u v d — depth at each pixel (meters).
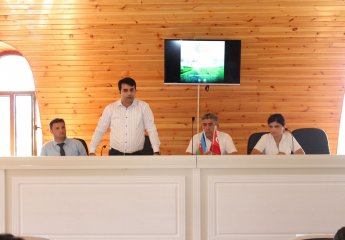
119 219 4.01
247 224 4.00
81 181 4.01
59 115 7.14
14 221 4.02
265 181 3.99
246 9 6.37
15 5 6.36
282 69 6.79
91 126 7.21
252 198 4.00
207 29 6.59
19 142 7.89
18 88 7.88
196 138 5.29
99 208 4.01
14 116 7.89
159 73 6.83
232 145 5.22
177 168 4.00
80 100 7.02
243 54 6.70
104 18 6.45
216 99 6.96
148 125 5.07
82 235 4.02
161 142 7.27
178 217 3.99
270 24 6.48
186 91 6.90
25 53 6.73
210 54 6.39
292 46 6.64
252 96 6.96
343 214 3.99
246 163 3.96
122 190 4.01
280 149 5.02
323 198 4.00
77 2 6.32
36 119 7.89
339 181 4.00
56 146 5.14
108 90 6.96
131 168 3.99
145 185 4.00
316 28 6.49
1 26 6.54
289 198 4.00
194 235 3.99
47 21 6.48
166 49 6.39
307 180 3.99
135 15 6.43
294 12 6.37
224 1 6.31
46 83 6.91
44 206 4.02
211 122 4.95
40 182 4.02
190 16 6.46
